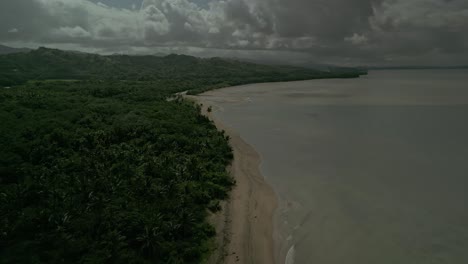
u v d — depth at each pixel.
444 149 85.88
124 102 131.00
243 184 64.88
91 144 75.25
